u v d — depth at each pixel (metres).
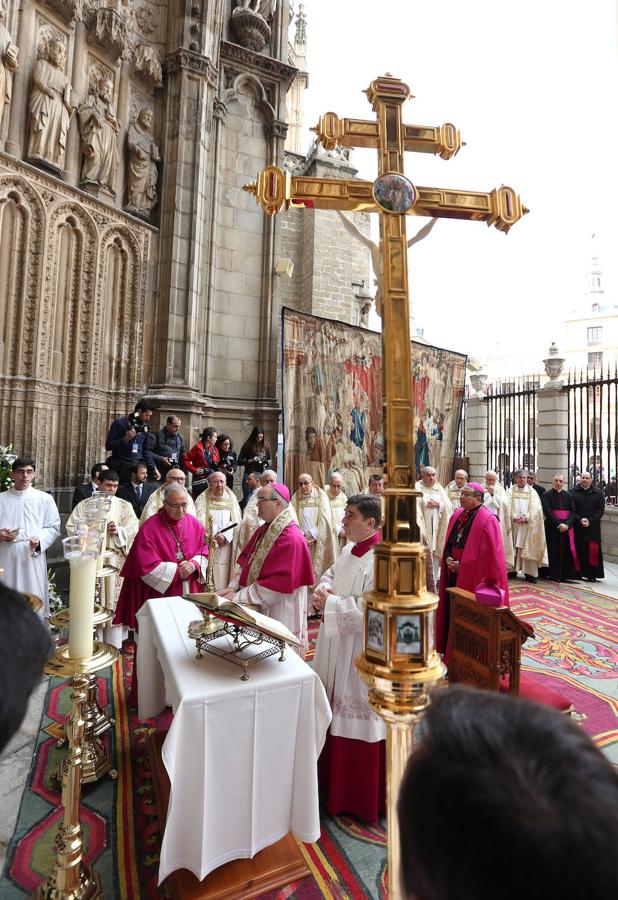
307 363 9.73
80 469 8.63
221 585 5.93
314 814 2.32
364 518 3.01
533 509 8.57
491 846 0.44
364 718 2.79
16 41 7.67
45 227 8.00
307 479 6.79
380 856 2.51
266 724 2.23
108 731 3.54
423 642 1.33
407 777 0.57
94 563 1.96
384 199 1.64
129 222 9.41
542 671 4.77
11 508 4.94
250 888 2.18
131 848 2.47
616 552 9.95
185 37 9.98
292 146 23.12
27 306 7.89
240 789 2.17
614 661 5.02
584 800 0.46
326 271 14.34
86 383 8.72
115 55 9.09
